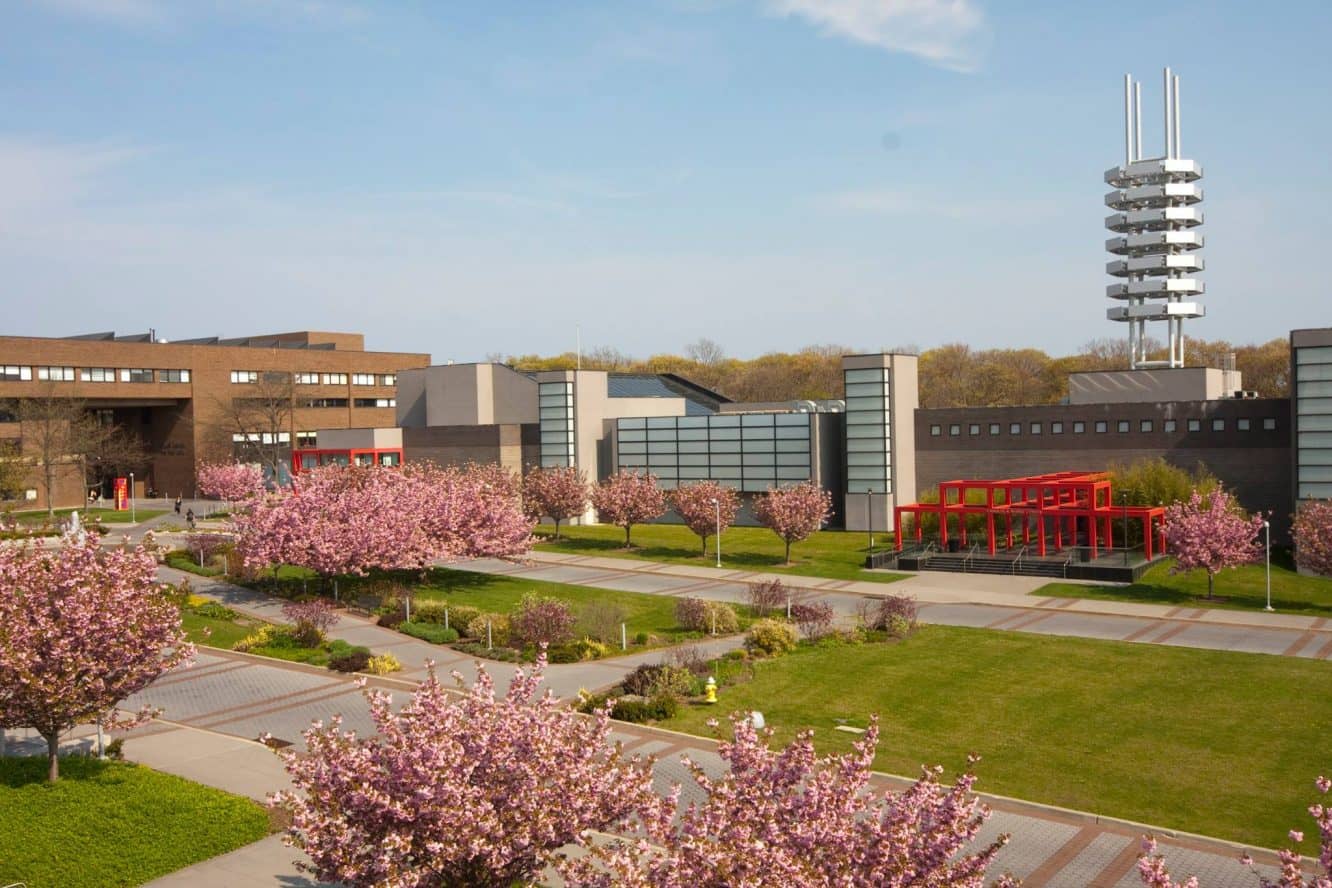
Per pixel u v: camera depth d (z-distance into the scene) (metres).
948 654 36.50
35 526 72.50
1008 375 131.50
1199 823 21.75
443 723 15.44
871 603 47.31
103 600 23.06
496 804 14.98
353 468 56.94
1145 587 49.44
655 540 69.50
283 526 45.81
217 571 53.16
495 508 50.69
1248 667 34.09
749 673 33.72
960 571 55.84
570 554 63.72
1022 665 34.78
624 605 47.09
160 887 18.83
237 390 101.94
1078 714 29.34
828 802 13.41
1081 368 131.62
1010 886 13.38
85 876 18.94
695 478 78.62
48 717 22.58
